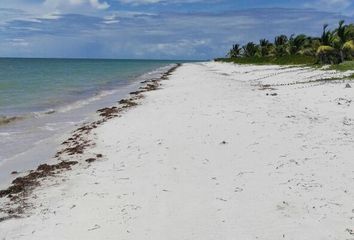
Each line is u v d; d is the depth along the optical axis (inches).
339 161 511.8
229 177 476.1
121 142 681.6
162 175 495.5
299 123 746.8
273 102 1026.7
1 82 2096.5
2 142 727.1
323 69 1877.5
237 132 695.1
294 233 335.6
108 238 340.5
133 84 2126.0
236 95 1223.5
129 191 446.9
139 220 372.2
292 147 585.6
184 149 608.7
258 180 459.8
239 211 381.4
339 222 350.9
